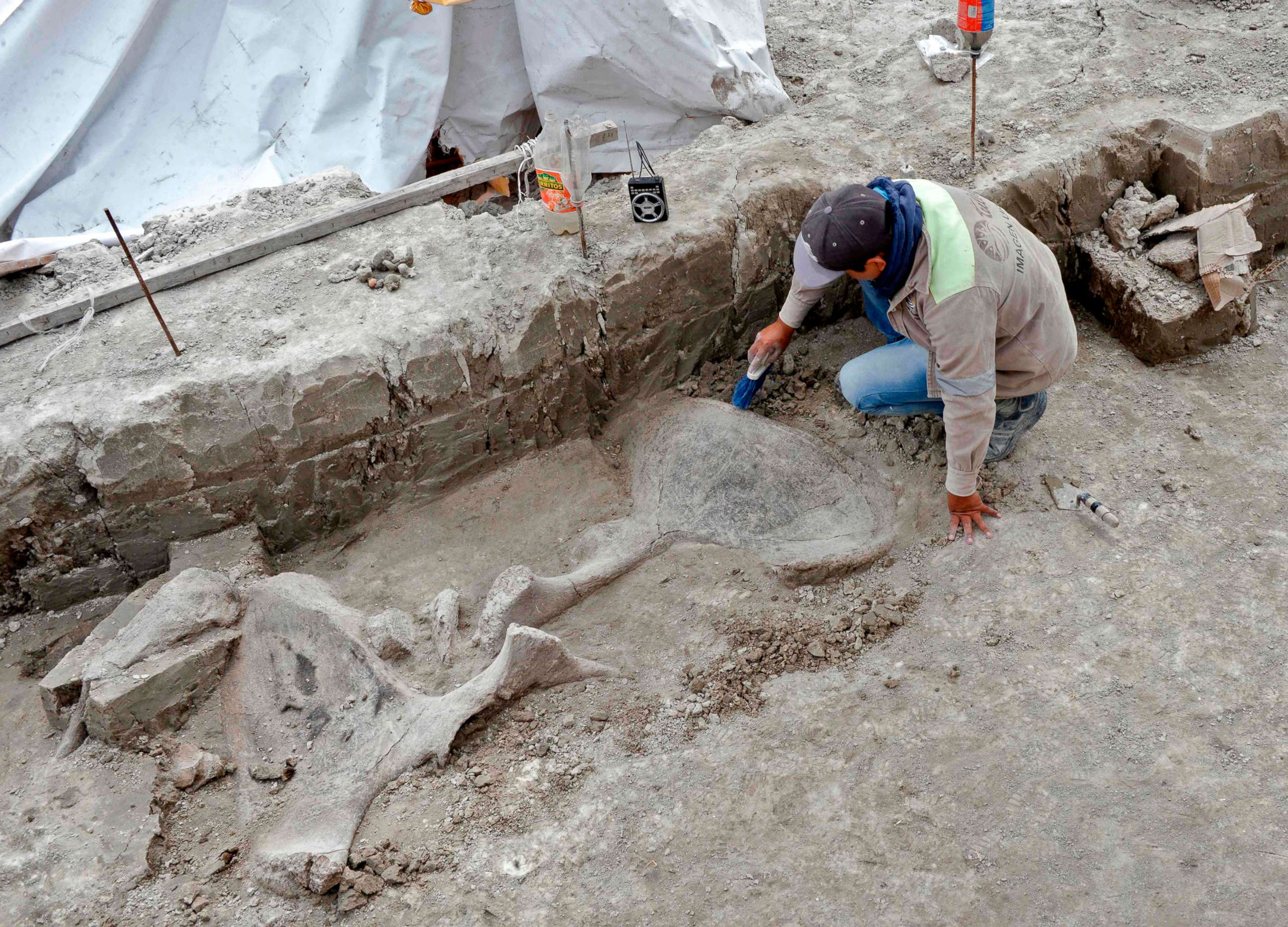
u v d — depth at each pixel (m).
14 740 2.88
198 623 2.89
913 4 5.45
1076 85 4.36
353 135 4.65
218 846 2.55
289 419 3.21
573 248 3.61
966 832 2.45
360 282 3.58
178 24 4.46
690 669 2.89
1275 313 3.97
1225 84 4.20
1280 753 2.54
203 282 3.67
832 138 4.25
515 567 3.06
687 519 3.30
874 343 4.00
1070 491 3.28
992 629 2.91
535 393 3.53
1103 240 3.98
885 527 3.28
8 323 3.51
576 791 2.61
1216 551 3.06
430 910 2.38
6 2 4.14
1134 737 2.61
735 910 2.35
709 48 4.38
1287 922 2.21
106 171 4.52
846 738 2.68
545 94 4.74
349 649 2.87
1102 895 2.30
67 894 2.41
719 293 3.81
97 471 3.09
